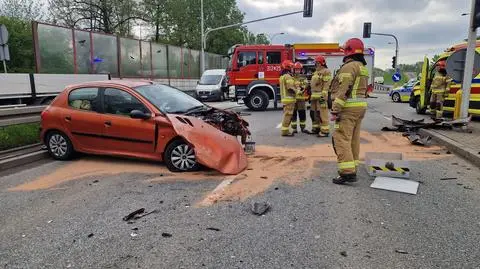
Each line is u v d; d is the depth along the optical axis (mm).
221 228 4031
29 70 29719
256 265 3266
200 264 3297
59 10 34312
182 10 43062
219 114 7211
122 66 23453
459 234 3828
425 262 3291
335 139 5582
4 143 7754
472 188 5328
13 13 35250
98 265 3311
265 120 13633
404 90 24391
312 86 9992
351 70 5312
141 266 3279
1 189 5535
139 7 38188
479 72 10031
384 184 5473
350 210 4496
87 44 20281
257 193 5145
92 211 4578
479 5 9211
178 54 31266
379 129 11000
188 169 6281
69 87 7426
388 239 3727
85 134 7043
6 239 3861
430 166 6586
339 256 3402
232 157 6273
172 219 4293
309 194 5094
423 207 4582
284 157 7309
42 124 7410
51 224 4215
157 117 6445
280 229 3986
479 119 13117
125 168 6602
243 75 17109
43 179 6031
